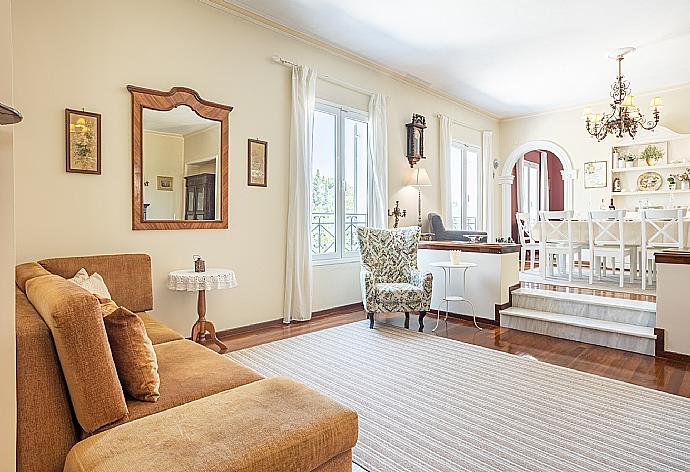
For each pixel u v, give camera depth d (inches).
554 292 181.5
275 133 174.9
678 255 130.0
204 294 136.6
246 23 164.1
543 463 75.2
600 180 288.7
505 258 178.4
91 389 53.6
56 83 119.6
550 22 172.2
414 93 248.7
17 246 113.8
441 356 134.0
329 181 203.0
